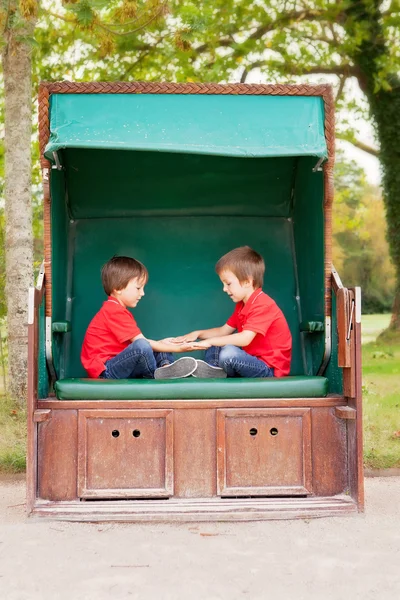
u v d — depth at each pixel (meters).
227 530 2.96
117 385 3.13
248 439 3.16
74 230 4.15
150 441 3.14
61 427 3.13
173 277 4.17
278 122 3.27
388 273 27.05
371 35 10.82
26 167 5.66
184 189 4.09
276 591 2.29
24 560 2.58
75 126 3.18
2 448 4.48
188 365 3.42
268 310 3.59
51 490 3.11
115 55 8.19
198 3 7.74
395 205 12.42
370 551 2.69
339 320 3.25
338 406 3.21
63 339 3.90
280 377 3.34
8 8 4.81
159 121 3.21
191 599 2.22
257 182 4.08
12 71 5.62
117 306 3.65
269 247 4.20
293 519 3.09
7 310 5.66
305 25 9.97
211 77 8.44
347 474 3.21
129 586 2.33
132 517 3.03
